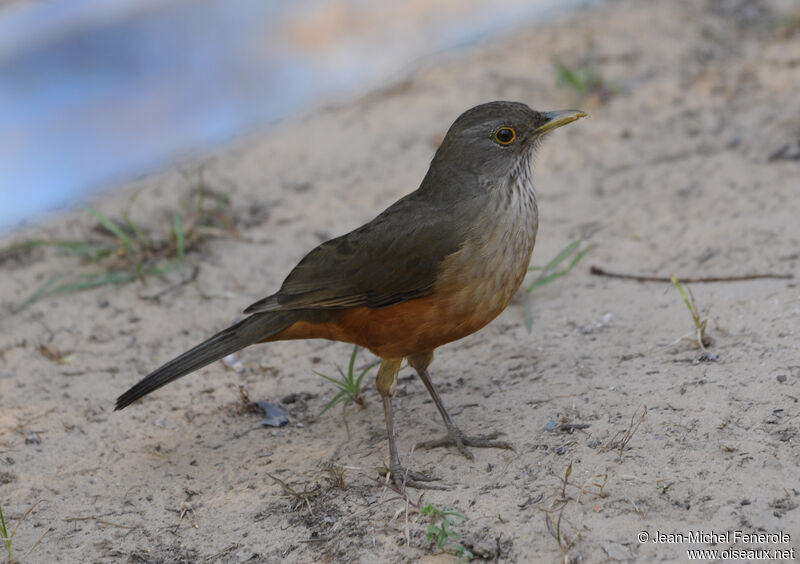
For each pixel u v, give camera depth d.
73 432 11.05
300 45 23.38
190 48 23.28
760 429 9.07
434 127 17.06
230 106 22.09
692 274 12.22
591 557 8.08
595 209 14.30
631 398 9.94
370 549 8.70
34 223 16.48
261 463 10.27
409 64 21.62
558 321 11.89
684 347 10.66
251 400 11.34
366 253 9.73
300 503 9.51
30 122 21.95
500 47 19.84
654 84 17.14
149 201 15.88
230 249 14.39
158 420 11.17
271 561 8.86
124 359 12.29
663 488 8.61
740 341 10.47
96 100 22.47
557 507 8.64
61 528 9.65
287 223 15.03
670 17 19.48
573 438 9.55
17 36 23.84
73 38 24.06
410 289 9.54
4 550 9.42
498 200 9.69
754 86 16.59
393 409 10.86
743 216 13.17
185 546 9.26
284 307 9.95
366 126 17.53
